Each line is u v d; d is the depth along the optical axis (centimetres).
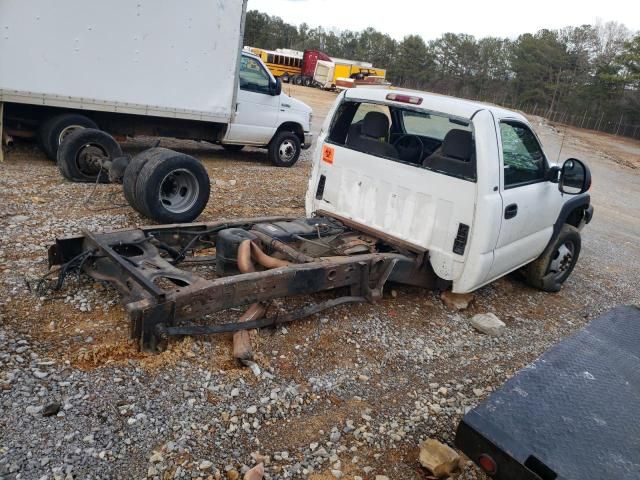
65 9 761
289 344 388
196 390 318
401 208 482
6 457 248
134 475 252
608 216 1233
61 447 259
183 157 580
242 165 1068
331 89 4781
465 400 364
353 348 402
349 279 430
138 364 328
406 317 471
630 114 4997
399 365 393
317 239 484
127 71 841
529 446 205
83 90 812
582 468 195
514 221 473
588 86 5281
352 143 530
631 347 267
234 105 973
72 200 655
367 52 8669
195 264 471
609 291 662
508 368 420
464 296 520
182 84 902
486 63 7319
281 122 1085
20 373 305
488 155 429
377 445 304
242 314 409
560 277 610
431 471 285
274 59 5131
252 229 478
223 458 273
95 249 401
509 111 486
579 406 224
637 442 206
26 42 747
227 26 916
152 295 332
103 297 405
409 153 543
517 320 518
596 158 2628
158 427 284
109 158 743
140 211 584
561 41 6056
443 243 457
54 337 346
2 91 747
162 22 848
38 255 469
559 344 265
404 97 479
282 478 267
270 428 302
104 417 283
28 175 748
